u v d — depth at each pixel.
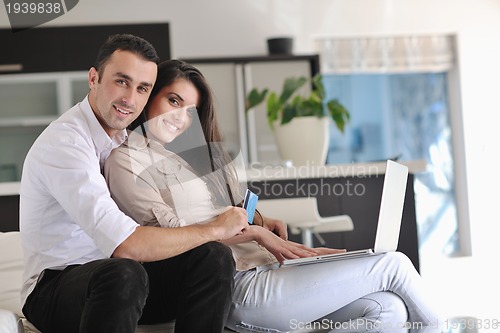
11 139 7.39
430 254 8.31
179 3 7.64
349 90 9.66
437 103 8.95
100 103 2.19
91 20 7.43
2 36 6.99
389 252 2.36
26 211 2.18
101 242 2.02
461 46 8.06
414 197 3.83
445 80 8.37
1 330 1.93
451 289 5.05
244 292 2.33
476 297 4.43
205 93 2.48
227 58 7.30
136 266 1.91
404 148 9.41
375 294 2.31
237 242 2.39
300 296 2.30
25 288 2.20
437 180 8.65
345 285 2.29
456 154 8.21
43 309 2.10
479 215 8.09
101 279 1.86
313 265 2.35
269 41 7.48
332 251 2.46
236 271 2.38
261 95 4.73
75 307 1.96
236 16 7.72
